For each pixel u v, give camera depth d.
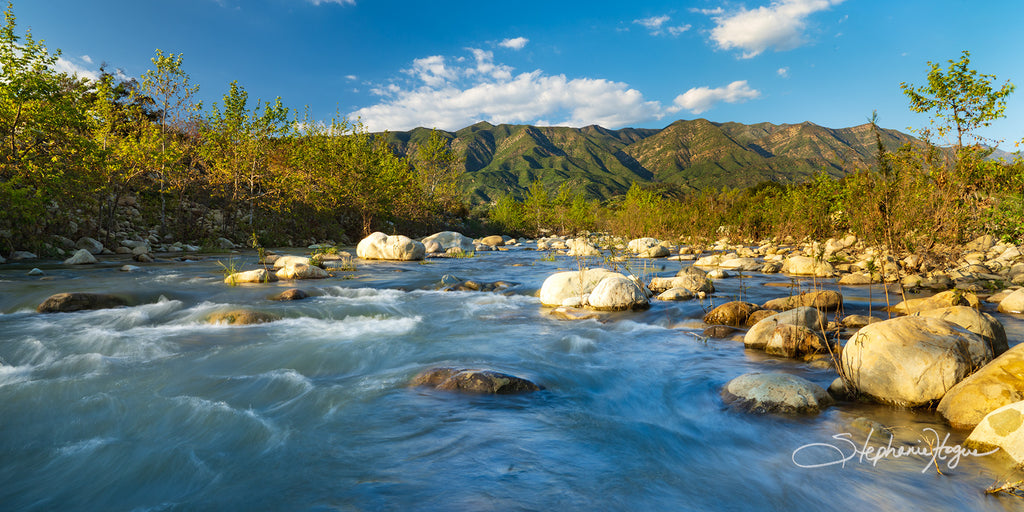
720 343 7.84
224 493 3.47
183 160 33.03
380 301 11.90
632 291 10.58
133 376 6.19
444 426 4.58
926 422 4.57
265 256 22.41
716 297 11.73
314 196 38.47
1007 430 3.76
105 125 27.69
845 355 5.46
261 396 5.45
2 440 4.40
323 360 6.95
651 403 5.32
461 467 3.74
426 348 7.61
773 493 3.41
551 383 5.92
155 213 32.34
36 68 20.80
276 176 36.47
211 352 7.32
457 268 20.20
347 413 4.91
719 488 3.47
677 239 37.31
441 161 58.41
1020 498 3.21
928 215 14.23
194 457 4.03
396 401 5.25
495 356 7.12
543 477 3.58
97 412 4.99
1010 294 9.44
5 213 19.77
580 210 57.56
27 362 6.89
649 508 3.18
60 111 21.34
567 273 11.85
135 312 10.09
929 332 5.24
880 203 13.65
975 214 14.65
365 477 3.60
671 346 7.72
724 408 5.07
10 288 12.63
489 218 69.62
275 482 3.58
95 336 8.15
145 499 3.46
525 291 13.46
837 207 24.95
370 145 46.88
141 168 26.70
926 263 14.04
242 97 32.84
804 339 6.97
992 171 14.49
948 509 3.16
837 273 15.41
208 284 14.04
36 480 3.75
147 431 4.55
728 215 40.12
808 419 4.72
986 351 5.06
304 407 5.09
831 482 3.55
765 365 6.59
